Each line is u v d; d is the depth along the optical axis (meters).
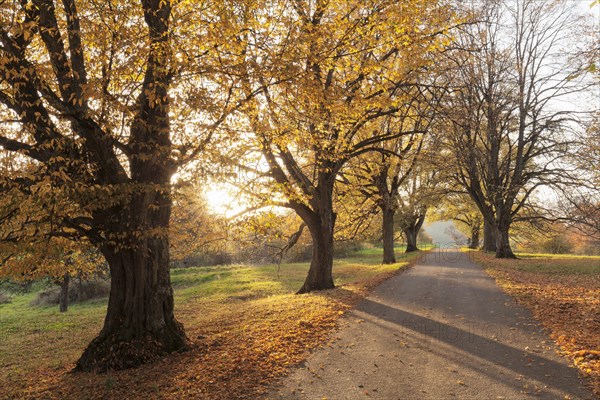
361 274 27.41
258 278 29.64
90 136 8.26
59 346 13.30
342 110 10.77
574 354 7.24
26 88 7.88
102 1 8.02
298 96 9.55
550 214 28.69
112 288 9.17
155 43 7.72
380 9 10.95
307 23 9.48
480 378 6.45
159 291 9.28
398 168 28.45
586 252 51.50
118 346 8.75
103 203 7.83
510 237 48.81
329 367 7.23
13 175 7.57
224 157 8.67
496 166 30.66
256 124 9.92
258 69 8.59
